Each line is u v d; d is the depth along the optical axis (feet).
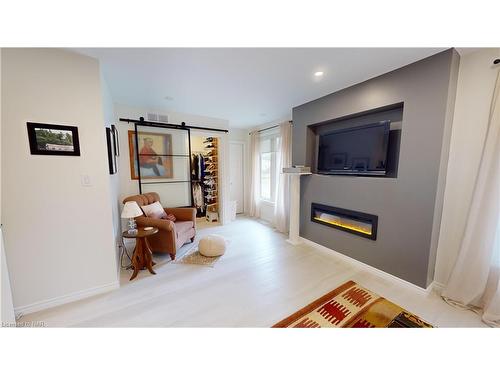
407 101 6.55
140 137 11.43
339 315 5.60
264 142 16.16
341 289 6.82
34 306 5.71
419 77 6.23
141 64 6.45
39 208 5.61
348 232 8.77
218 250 9.41
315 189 10.26
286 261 8.95
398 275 7.11
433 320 5.41
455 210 6.36
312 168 10.84
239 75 7.30
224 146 14.61
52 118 5.59
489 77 5.61
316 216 10.47
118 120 10.65
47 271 5.82
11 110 5.13
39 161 5.51
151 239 9.04
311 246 10.67
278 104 10.72
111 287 6.80
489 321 5.24
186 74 7.20
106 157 6.40
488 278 5.63
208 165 16.10
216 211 16.01
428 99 6.07
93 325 5.25
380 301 6.18
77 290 6.27
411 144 6.53
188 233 10.59
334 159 9.39
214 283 7.22
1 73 4.98
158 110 11.76
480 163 5.53
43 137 5.49
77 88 5.85
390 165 7.60
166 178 12.46
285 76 7.38
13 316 4.73
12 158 5.22
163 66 6.60
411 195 6.61
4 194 5.21
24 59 5.18
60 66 5.60
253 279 7.48
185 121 12.76
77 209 6.10
